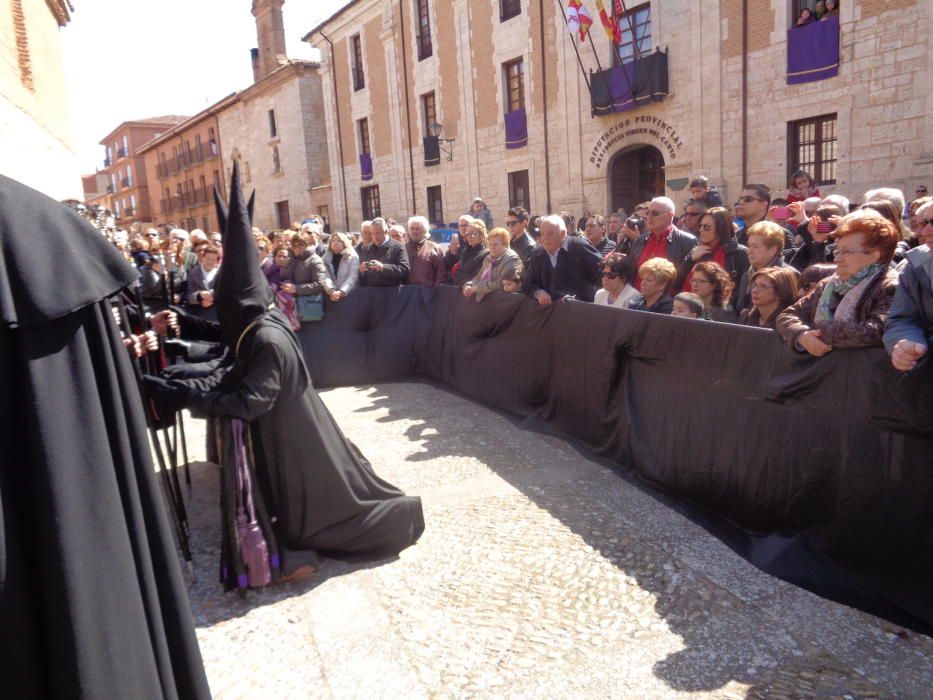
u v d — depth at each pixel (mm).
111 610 1291
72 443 1266
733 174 13148
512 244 6434
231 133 35938
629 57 14891
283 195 31391
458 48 19531
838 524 2770
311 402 3010
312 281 7074
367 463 3438
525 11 17109
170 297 5211
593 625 2635
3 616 1213
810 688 2217
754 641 2484
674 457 3779
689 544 3240
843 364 2715
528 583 2965
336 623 2738
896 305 2445
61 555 1228
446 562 3180
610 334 4383
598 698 2230
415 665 2441
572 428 4887
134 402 1442
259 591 3012
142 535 1406
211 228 41562
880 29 10750
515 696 2258
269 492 3021
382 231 7457
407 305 7379
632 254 5203
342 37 25219
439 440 5047
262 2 31562
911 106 10531
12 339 1243
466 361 6340
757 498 3195
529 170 17781
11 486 1235
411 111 22234
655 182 15812
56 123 11680
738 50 12727
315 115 29297
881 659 2344
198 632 2719
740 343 3328
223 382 2945
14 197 1260
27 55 8648
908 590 2529
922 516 2451
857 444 2668
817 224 4410
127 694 1302
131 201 59438
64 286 1252
